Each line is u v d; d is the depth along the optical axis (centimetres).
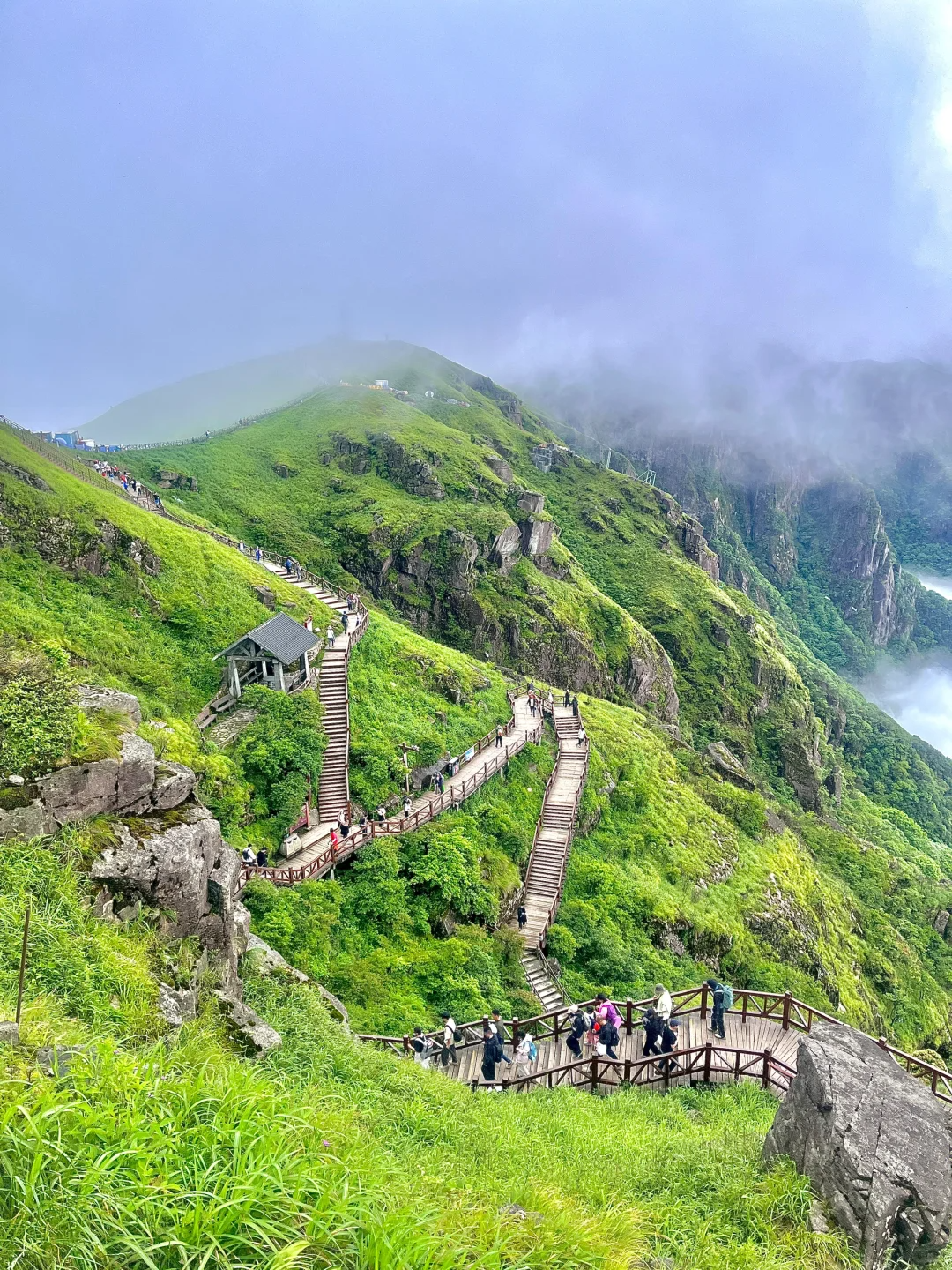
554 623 7994
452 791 3594
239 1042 1175
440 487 9244
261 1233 469
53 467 3688
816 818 8288
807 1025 1966
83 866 1191
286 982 1603
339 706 3597
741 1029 1994
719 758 6912
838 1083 991
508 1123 1360
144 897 1255
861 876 7081
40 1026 820
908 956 5934
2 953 958
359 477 9381
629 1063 1780
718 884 4609
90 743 1343
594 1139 1359
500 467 10550
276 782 2933
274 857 2723
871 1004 4872
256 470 8925
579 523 12788
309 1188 540
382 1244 498
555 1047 2033
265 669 3319
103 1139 541
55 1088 612
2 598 2770
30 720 1295
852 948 5331
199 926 1339
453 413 14950
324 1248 504
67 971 978
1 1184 479
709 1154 1108
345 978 2339
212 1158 560
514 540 8469
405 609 7469
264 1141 577
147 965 1132
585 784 4491
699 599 11456
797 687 11975
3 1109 538
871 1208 857
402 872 2944
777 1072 1788
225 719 3064
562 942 3219
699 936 3947
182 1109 613
